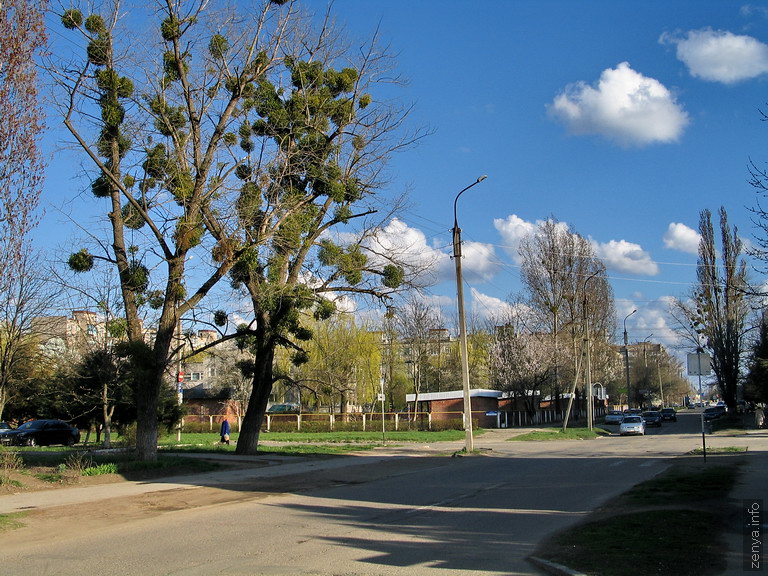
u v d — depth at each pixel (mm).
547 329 59594
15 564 8438
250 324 24594
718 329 59438
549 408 74375
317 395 28531
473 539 9711
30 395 38031
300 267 23906
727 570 7285
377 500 14344
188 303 20188
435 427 52094
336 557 8625
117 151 19875
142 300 20078
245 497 14953
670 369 124312
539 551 8617
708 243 58938
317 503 13969
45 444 34562
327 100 22938
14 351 30984
